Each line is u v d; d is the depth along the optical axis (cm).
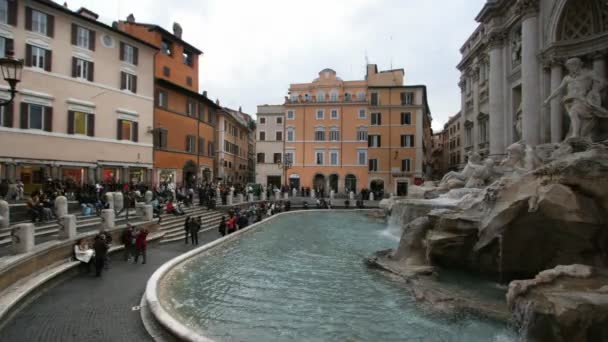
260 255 1775
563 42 2266
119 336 827
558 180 1120
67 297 1080
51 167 2806
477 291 1176
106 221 1708
